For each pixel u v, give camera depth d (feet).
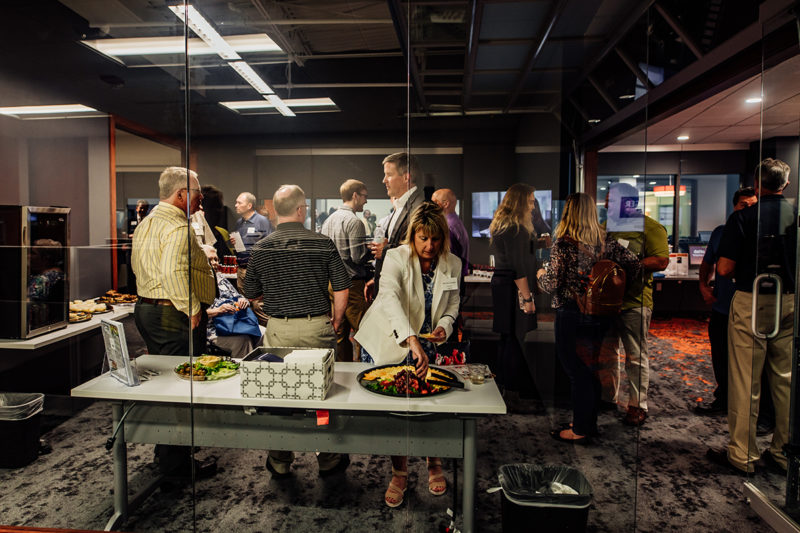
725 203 21.74
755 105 14.96
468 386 5.40
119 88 6.41
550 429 6.68
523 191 6.25
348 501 5.93
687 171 21.34
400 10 5.80
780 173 5.60
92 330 6.77
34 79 6.43
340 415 5.25
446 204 5.95
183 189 6.23
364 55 5.82
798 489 5.43
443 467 6.03
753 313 6.08
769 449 5.92
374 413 5.19
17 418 6.49
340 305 5.84
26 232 6.62
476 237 6.06
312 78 5.90
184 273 6.20
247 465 6.32
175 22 6.15
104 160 6.51
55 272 6.77
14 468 6.51
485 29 5.97
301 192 5.90
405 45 5.84
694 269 19.75
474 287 6.10
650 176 21.70
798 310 5.46
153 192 6.37
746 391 6.91
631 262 6.88
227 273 6.07
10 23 6.48
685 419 8.98
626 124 6.93
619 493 6.37
